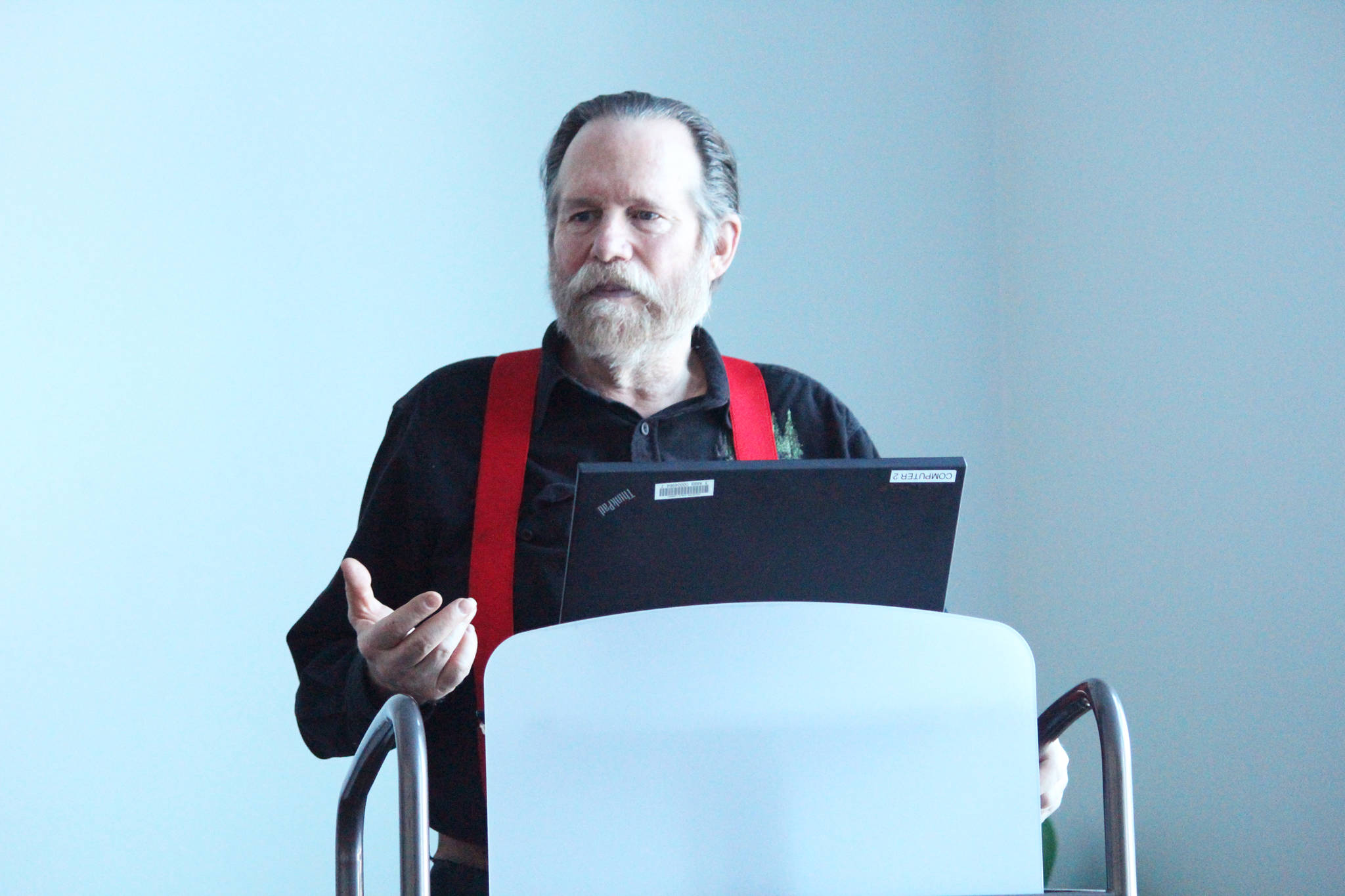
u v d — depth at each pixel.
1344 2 3.85
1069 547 5.07
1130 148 4.79
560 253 2.41
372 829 4.41
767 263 5.17
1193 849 4.36
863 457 2.62
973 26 5.60
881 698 1.28
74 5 4.28
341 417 4.50
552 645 1.23
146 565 4.23
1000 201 5.55
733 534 1.65
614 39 4.98
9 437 4.11
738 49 5.18
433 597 1.52
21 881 4.02
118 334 4.25
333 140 4.56
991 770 1.30
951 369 5.42
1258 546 4.13
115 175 4.29
